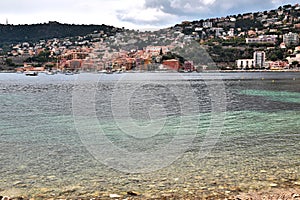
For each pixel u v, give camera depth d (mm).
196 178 6738
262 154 8859
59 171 7352
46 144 10109
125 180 6652
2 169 7559
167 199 5656
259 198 5648
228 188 6148
